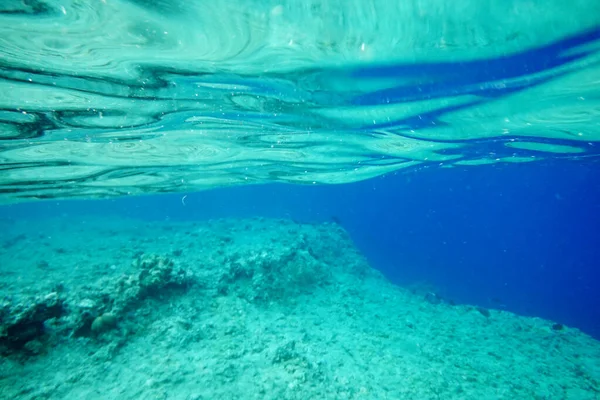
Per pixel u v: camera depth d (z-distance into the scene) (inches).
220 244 647.8
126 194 811.4
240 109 357.7
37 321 291.6
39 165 488.1
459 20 205.8
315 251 682.8
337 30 215.9
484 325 503.2
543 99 346.6
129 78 276.8
